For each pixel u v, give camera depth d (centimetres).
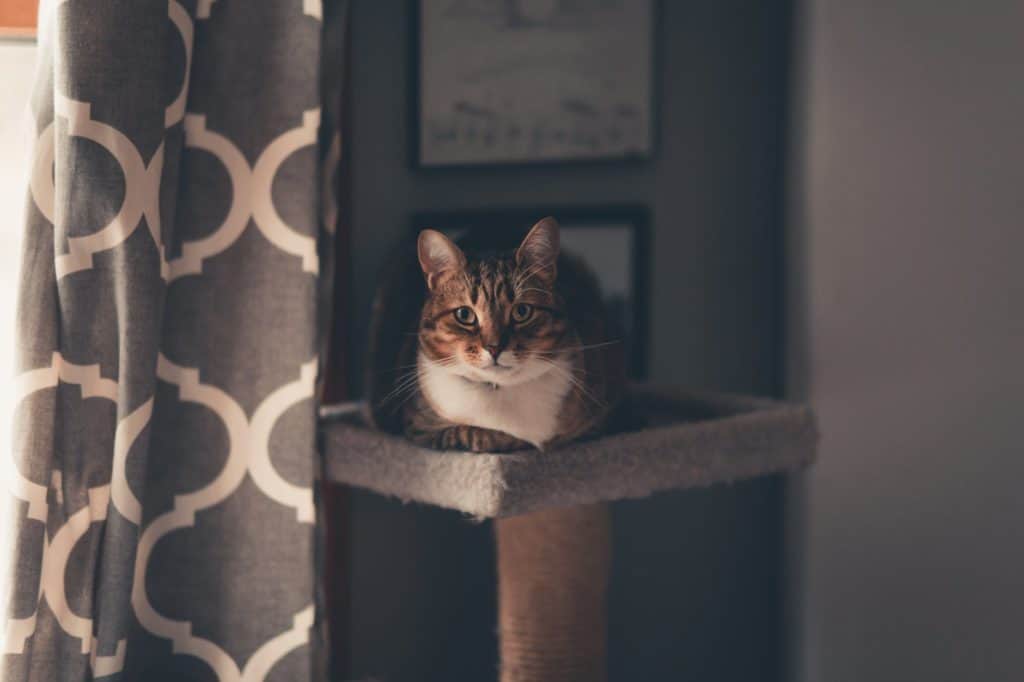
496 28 149
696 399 133
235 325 109
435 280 102
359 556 154
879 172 133
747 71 152
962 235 133
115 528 100
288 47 107
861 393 136
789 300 147
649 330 154
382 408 114
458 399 101
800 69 141
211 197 108
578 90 150
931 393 135
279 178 108
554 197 153
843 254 134
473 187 152
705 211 153
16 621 95
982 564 135
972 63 131
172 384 109
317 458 114
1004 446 133
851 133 133
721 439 111
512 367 97
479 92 150
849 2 132
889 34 132
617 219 151
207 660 111
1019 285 132
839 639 138
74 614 100
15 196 128
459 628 157
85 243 99
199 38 108
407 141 151
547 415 101
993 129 131
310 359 109
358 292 151
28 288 99
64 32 97
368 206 151
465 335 98
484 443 101
